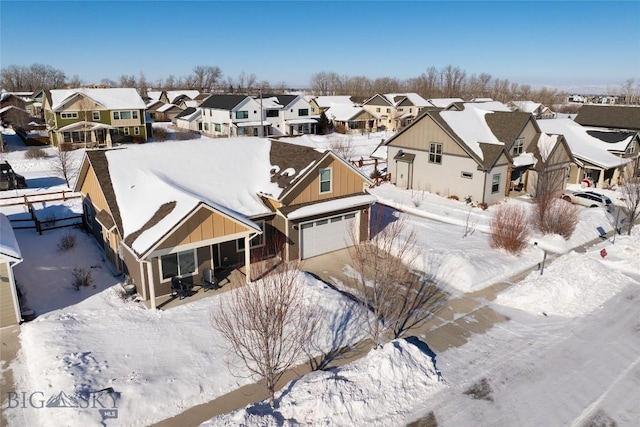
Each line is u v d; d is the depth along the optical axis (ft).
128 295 58.80
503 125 114.01
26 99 307.99
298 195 70.85
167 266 58.85
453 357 48.55
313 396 39.78
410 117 286.66
